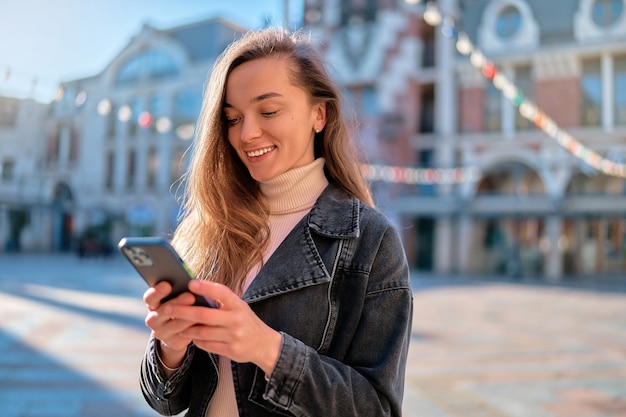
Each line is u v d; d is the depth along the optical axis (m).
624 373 5.80
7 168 21.39
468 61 22.19
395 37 22.80
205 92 1.38
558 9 20.70
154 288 0.88
